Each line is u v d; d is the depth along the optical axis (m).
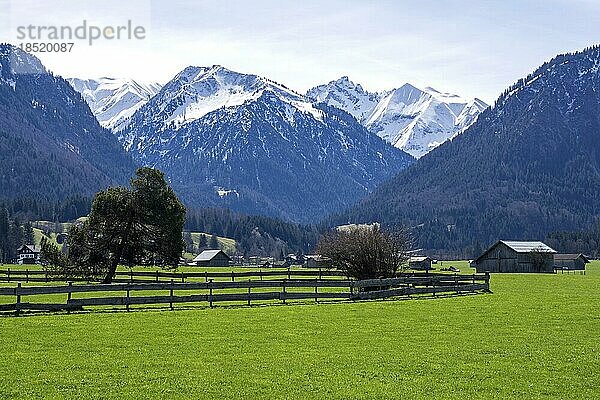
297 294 48.56
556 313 42.38
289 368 25.19
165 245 71.25
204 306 44.84
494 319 39.12
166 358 26.70
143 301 42.44
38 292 40.09
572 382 23.33
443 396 21.58
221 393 21.72
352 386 22.69
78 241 70.06
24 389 21.83
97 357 26.69
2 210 183.50
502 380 23.59
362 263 63.50
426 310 43.78
